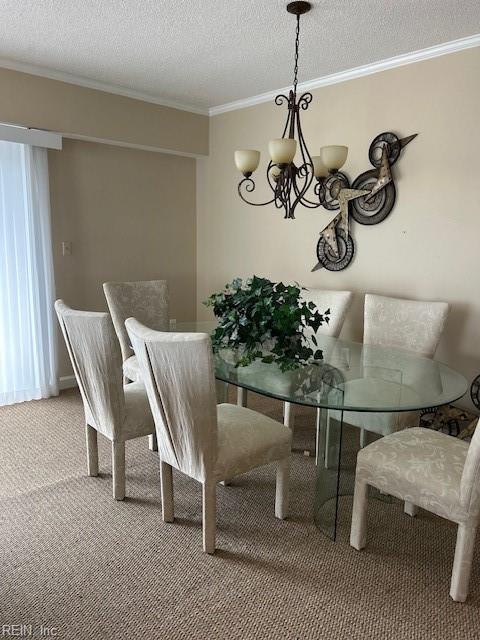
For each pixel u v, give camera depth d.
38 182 3.55
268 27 2.61
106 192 4.05
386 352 2.58
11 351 3.58
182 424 1.90
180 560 1.97
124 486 2.39
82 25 2.64
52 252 3.74
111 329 2.15
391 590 1.83
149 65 3.25
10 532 2.13
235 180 4.27
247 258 4.28
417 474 1.80
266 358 2.38
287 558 2.00
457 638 1.62
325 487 2.19
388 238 3.24
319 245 3.65
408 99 3.04
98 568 1.92
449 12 2.40
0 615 1.68
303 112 3.64
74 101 3.57
